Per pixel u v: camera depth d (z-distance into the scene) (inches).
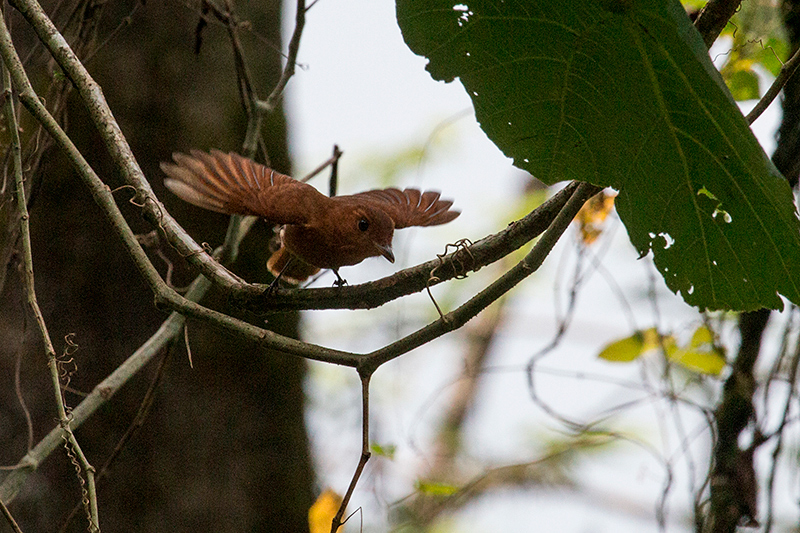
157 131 421.4
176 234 251.8
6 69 260.7
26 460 265.4
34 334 394.0
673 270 241.0
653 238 236.2
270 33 467.2
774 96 222.7
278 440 430.9
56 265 400.5
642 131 216.8
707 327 347.3
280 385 436.1
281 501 426.3
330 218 321.7
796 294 233.5
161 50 428.1
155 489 396.2
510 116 222.4
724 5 200.4
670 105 208.4
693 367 358.3
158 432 401.4
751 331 336.5
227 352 423.5
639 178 225.3
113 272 405.1
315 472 458.0
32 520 378.0
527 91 217.5
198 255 250.8
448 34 212.2
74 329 397.7
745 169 209.2
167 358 302.0
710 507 332.5
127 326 403.2
